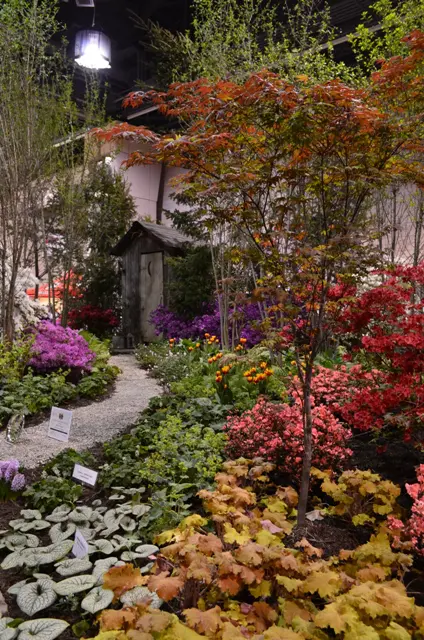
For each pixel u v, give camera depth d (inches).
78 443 223.8
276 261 135.5
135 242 571.8
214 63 368.5
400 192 329.7
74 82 601.0
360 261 129.0
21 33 382.6
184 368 337.4
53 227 545.6
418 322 161.9
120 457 193.2
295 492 145.7
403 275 165.5
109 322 589.3
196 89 146.0
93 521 150.6
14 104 362.6
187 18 523.2
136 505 154.6
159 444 185.3
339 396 204.1
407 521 132.8
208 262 469.1
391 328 182.7
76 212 521.0
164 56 447.8
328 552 127.6
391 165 145.9
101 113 504.4
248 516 131.2
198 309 487.5
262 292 131.6
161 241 525.0
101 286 593.9
